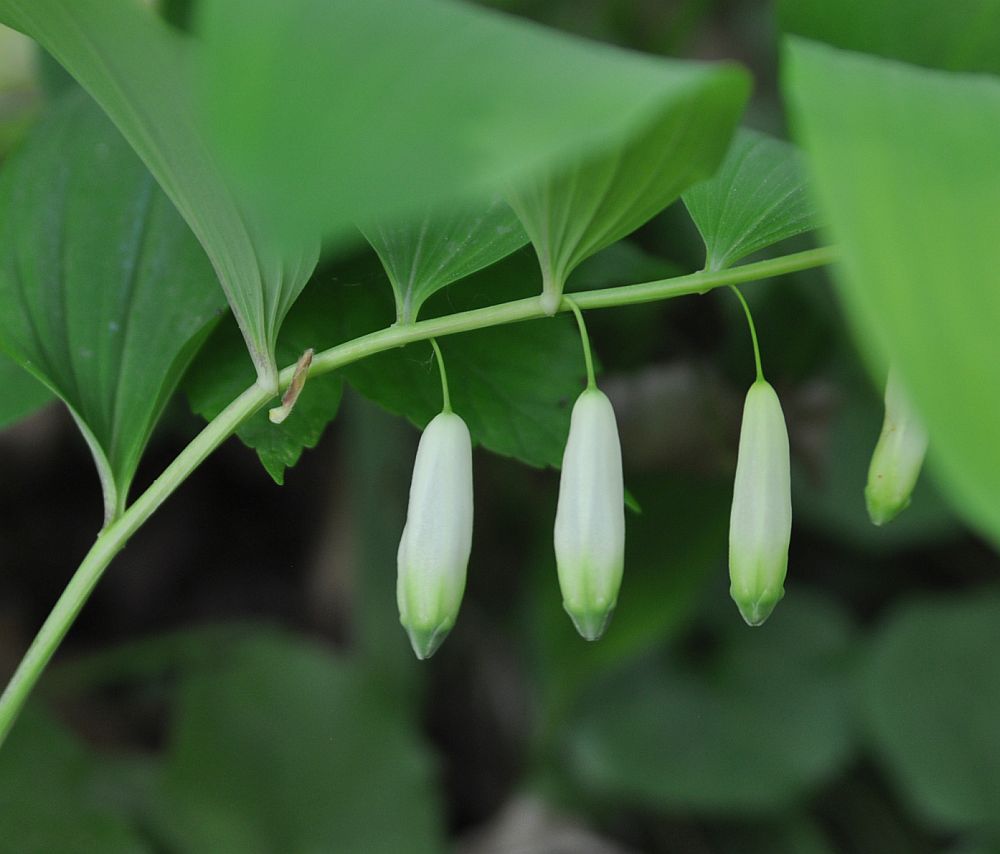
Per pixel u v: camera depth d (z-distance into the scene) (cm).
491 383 29
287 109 22
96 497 61
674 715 48
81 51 25
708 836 50
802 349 40
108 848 41
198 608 58
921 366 23
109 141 30
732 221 27
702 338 41
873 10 29
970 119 23
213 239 26
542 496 47
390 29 23
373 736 47
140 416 28
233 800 45
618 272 32
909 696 48
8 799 41
